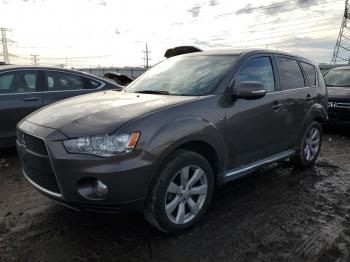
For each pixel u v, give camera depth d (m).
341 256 3.14
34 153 3.24
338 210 4.09
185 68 4.41
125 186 2.96
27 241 3.27
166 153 3.15
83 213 3.84
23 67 6.06
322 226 3.68
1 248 3.15
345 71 9.41
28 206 4.04
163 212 3.22
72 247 3.19
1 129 5.71
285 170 5.52
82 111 3.39
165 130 3.16
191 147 3.53
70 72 6.59
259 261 3.04
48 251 3.12
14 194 4.40
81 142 2.96
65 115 3.35
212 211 3.97
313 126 5.52
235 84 3.97
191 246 3.24
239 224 3.68
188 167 3.40
